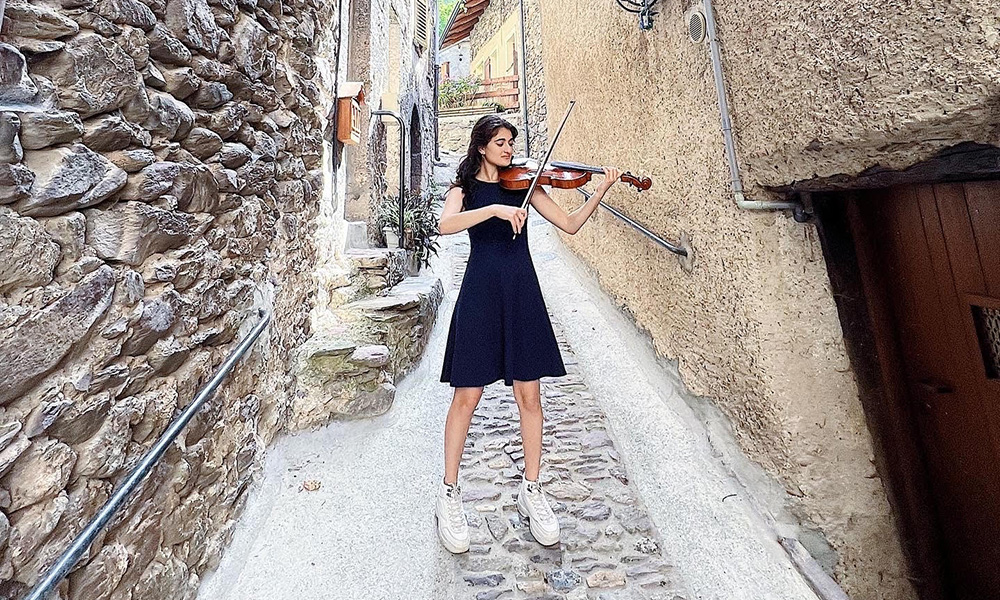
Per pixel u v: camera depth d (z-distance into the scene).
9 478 0.76
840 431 1.57
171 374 1.23
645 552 1.63
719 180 1.87
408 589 1.46
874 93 1.13
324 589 1.43
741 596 1.43
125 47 1.04
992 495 1.26
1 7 0.73
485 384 1.54
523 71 8.17
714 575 1.50
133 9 1.07
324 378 2.32
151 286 1.13
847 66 1.19
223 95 1.51
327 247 2.91
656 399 2.45
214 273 1.45
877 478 1.54
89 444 0.92
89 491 0.92
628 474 2.04
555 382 2.90
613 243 3.42
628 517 1.79
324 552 1.57
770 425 1.63
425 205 5.11
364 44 4.27
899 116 1.09
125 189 1.04
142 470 0.98
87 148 0.92
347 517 1.74
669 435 2.17
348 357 2.39
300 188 2.34
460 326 1.60
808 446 1.55
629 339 3.05
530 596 1.45
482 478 2.03
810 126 1.33
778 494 1.62
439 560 1.58
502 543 1.66
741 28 1.61
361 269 3.37
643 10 2.31
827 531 1.50
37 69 0.83
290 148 2.20
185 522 1.26
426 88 7.41
